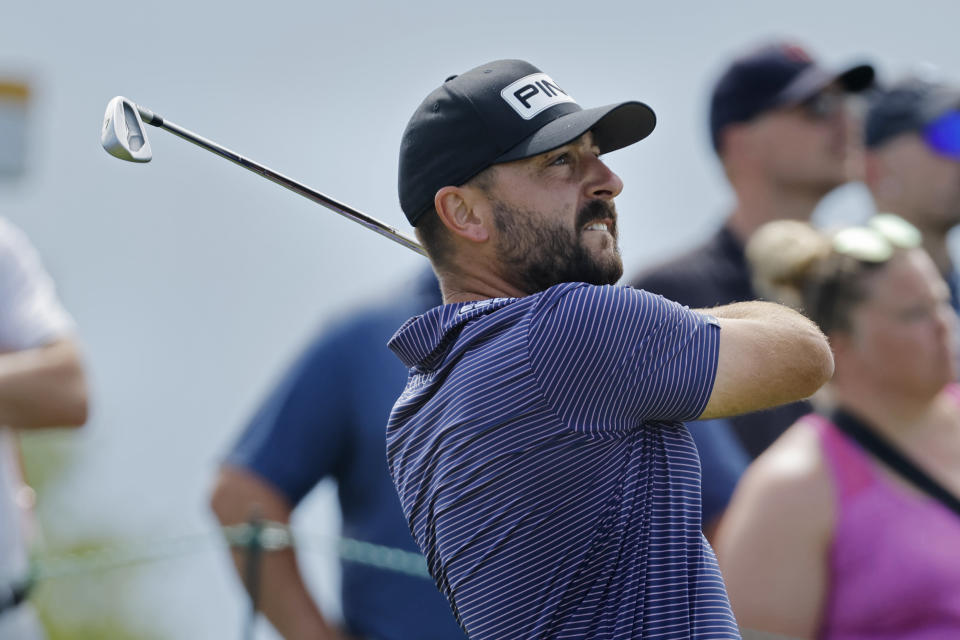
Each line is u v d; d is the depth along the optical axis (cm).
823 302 1478
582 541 972
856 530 1378
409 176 1059
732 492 1593
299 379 1661
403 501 1068
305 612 1617
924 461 1414
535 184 1023
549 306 975
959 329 1841
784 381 987
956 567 1362
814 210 1878
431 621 1586
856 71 1858
